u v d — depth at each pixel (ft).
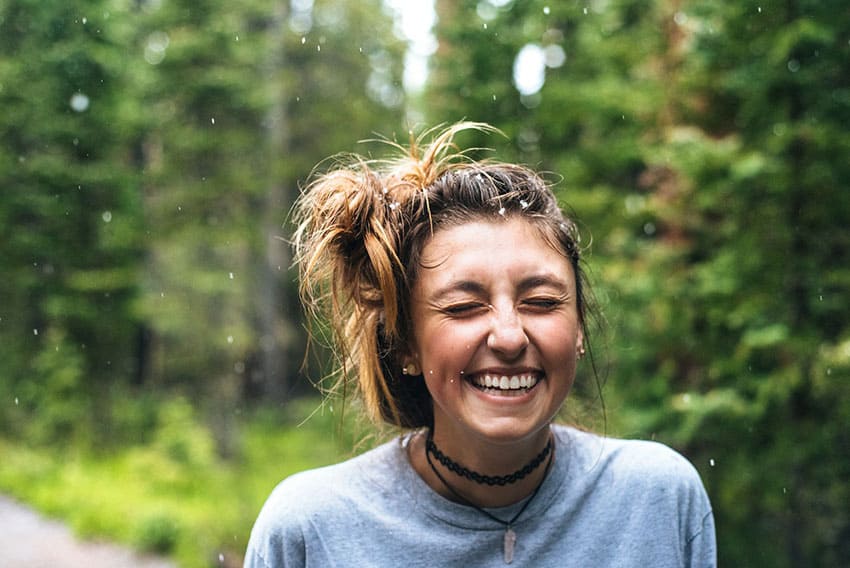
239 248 57.62
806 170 19.45
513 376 4.26
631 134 26.96
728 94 22.43
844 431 19.99
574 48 29.58
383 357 4.86
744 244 20.89
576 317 4.56
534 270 4.31
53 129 47.29
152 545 33.35
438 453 4.65
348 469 4.85
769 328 19.61
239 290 58.54
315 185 4.95
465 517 4.57
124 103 48.65
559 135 28.30
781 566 20.67
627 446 4.97
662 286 22.25
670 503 4.78
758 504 21.42
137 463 44.42
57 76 47.34
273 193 58.34
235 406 54.90
